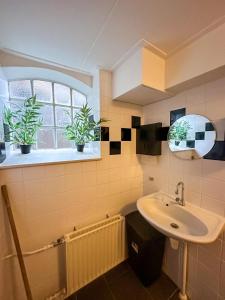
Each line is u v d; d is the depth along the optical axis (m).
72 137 1.44
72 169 1.27
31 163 1.09
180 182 1.25
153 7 0.75
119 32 0.91
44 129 1.43
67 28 0.88
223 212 1.04
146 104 1.62
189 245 1.23
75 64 1.27
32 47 1.05
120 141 1.53
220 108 1.02
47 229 1.19
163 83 1.19
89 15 0.79
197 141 1.16
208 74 0.95
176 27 0.88
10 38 0.95
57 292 1.26
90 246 1.29
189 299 1.27
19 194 1.07
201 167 1.15
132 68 1.15
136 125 1.64
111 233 1.41
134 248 1.38
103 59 1.21
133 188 1.67
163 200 1.36
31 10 0.76
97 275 1.36
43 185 1.15
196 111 1.16
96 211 1.43
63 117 1.51
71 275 1.21
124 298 1.27
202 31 0.90
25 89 1.34
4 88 1.20
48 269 1.23
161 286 1.35
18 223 1.08
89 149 1.61
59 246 1.26
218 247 1.06
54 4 0.73
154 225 1.05
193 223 1.11
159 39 0.97
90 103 1.56
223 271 1.04
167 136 1.40
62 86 1.50
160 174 1.50
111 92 1.43
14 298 1.10
